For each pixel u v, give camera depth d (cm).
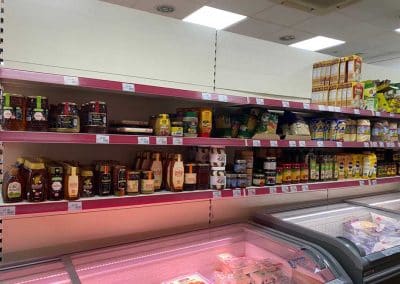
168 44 217
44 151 193
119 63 199
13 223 179
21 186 151
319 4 322
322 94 288
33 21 174
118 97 212
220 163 205
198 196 194
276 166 236
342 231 265
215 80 238
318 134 259
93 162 198
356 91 266
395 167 325
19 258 181
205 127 204
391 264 201
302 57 288
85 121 170
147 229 218
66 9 182
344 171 282
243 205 260
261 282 194
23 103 152
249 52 255
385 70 372
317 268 182
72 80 157
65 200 157
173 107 232
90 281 168
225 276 202
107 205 165
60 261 171
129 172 176
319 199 313
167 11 538
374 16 539
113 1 500
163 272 198
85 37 188
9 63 168
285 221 235
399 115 310
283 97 276
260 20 569
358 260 185
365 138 285
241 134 222
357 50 755
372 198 336
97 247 199
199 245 214
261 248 220
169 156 196
